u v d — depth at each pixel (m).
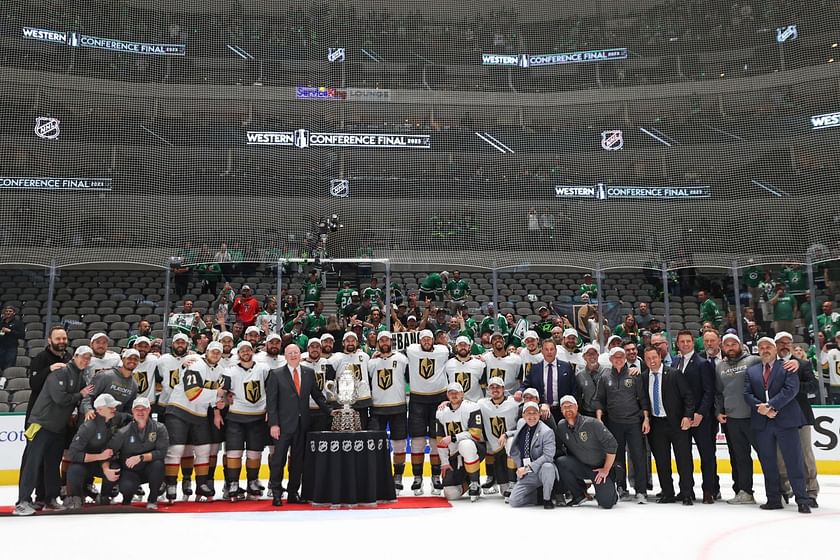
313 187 24.86
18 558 4.89
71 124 24.19
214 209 24.27
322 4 28.12
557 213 24.86
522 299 19.28
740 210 24.20
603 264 22.42
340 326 13.30
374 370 8.84
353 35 28.00
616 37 28.45
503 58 27.84
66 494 7.38
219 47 26.72
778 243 23.28
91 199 23.39
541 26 28.95
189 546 5.24
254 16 27.47
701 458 7.64
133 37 26.23
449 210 25.00
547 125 27.48
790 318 14.89
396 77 27.72
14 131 23.53
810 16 25.77
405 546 5.18
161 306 18.00
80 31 25.50
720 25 27.44
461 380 8.88
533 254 23.58
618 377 7.77
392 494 7.70
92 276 19.45
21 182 21.89
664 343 8.84
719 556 4.85
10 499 8.71
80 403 7.61
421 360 8.90
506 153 26.30
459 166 25.80
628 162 26.17
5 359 13.94
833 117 23.80
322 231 22.22
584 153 26.38
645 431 7.65
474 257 23.30
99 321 17.27
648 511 7.03
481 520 6.45
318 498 7.37
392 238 24.02
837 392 11.99
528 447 7.51
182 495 8.72
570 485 7.44
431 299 16.67
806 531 5.79
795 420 6.86
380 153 25.84
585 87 27.86
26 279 18.77
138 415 7.33
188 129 24.97
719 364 7.73
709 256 23.34
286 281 18.83
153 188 24.06
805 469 7.74
